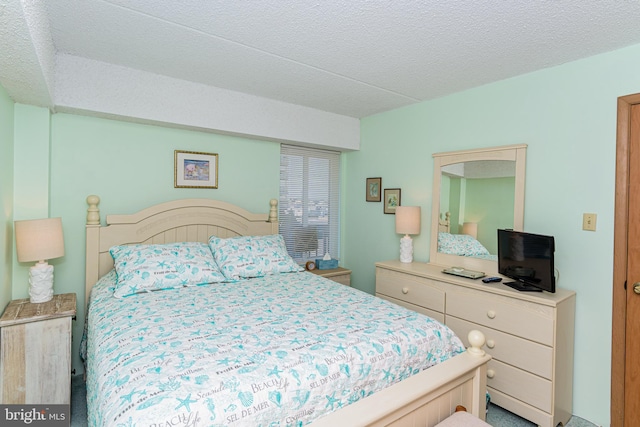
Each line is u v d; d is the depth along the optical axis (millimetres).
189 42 2098
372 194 3812
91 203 2570
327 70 2521
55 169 2498
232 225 3262
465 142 2902
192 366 1219
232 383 1127
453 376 1430
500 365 2227
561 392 2080
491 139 2715
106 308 1920
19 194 2260
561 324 2041
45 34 1727
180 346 1389
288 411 1146
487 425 1297
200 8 1718
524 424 2121
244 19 1819
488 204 2709
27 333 1946
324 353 1352
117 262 2387
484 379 1618
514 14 1722
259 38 2035
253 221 3387
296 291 2301
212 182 3209
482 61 2309
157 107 2668
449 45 2088
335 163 4195
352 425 1113
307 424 1186
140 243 2787
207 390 1082
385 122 3662
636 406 2008
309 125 3547
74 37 2045
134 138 2807
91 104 2400
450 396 1487
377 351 1434
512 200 2559
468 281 2451
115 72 2484
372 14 1751
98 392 1190
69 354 2049
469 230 2844
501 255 2469
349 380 1310
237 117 3066
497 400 2244
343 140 3828
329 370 1282
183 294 2186
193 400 1034
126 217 2715
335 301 2066
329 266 3844
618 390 2053
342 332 1554
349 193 4148
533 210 2455
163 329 1575
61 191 2525
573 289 2244
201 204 3088
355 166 4062
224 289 2330
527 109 2496
